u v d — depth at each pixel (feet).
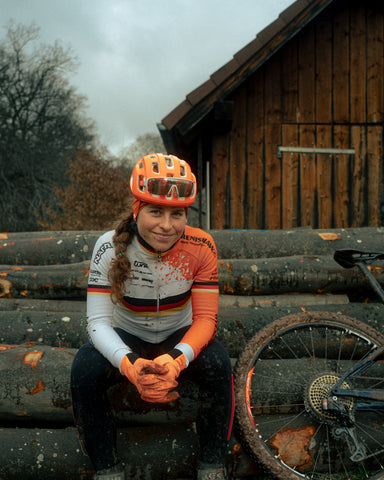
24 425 6.60
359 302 8.98
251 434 5.96
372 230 10.02
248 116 20.03
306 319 6.61
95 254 5.32
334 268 8.59
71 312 8.12
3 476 5.91
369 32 20.52
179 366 4.75
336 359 7.60
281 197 20.04
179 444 6.05
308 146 20.20
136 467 5.89
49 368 6.40
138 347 5.70
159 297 5.37
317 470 6.29
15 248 9.91
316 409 6.10
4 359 6.52
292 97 20.17
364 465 6.32
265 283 8.55
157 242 4.98
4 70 64.49
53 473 5.89
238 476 6.22
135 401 6.21
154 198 4.75
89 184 34.68
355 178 20.34
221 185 19.88
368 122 20.38
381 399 6.00
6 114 64.08
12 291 8.86
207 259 5.39
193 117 18.01
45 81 67.05
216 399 5.22
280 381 6.67
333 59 20.36
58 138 67.21
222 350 5.33
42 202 59.52
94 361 5.06
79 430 5.13
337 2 20.29
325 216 20.17
